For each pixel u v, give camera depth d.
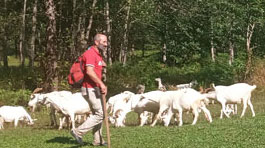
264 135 10.23
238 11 27.92
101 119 9.48
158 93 14.51
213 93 15.16
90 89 9.31
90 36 33.31
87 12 25.97
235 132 10.66
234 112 16.42
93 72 9.15
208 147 9.29
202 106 13.65
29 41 36.06
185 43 34.56
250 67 26.41
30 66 29.06
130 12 32.97
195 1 25.55
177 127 11.96
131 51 45.09
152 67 35.69
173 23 30.33
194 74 32.75
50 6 21.95
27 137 11.55
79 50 24.50
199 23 27.50
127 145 9.79
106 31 30.36
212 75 29.61
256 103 20.08
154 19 32.72
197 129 11.31
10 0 31.64
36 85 23.70
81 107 13.24
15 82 23.73
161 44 39.62
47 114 18.30
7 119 15.05
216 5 26.83
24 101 21.48
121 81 28.73
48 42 21.92
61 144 10.23
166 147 9.45
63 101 13.25
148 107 14.52
